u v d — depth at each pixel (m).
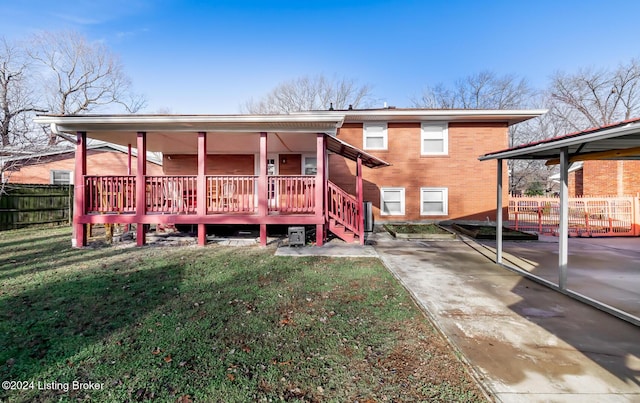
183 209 7.83
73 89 23.61
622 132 3.27
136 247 7.58
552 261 6.40
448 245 8.12
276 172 11.82
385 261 6.26
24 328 3.14
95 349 2.75
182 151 11.48
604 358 2.66
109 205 7.66
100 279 4.88
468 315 3.55
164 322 3.31
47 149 13.73
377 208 12.06
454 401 2.10
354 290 4.43
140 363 2.54
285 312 3.62
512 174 27.30
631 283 4.87
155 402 2.08
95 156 15.57
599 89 24.73
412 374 2.41
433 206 12.05
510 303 3.95
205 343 2.87
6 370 2.43
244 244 8.00
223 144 9.92
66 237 9.21
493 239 9.05
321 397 2.15
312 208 8.07
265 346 2.83
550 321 3.41
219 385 2.26
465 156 11.91
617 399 2.13
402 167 12.02
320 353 2.71
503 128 11.84
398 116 11.51
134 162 16.16
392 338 3.00
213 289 4.44
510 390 2.22
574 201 10.91
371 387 2.25
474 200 11.92
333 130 7.65
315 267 5.73
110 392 2.18
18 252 6.95
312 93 33.03
